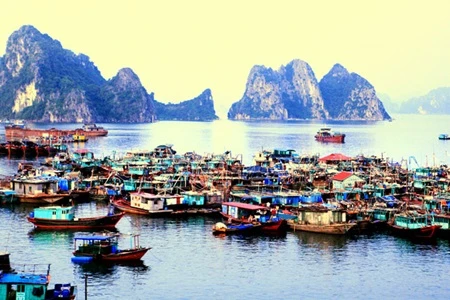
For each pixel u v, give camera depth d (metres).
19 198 123.50
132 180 139.00
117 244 85.56
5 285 59.22
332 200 122.94
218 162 179.50
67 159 187.62
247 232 100.38
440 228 98.81
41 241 91.44
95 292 69.75
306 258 85.75
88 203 125.50
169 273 77.62
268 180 150.12
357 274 79.06
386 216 106.88
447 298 70.94
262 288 73.06
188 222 107.88
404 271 80.62
